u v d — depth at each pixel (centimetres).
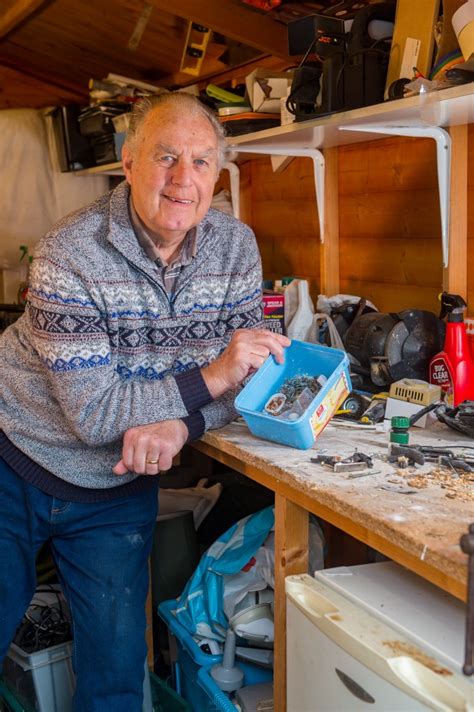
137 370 166
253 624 177
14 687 213
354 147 247
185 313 167
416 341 194
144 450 154
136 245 157
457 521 114
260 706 169
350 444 157
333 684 121
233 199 305
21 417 168
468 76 157
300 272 287
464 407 164
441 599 123
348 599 125
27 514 170
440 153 197
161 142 152
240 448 155
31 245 384
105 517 174
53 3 321
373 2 209
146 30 320
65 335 152
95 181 391
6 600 173
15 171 375
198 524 251
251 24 267
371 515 117
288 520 148
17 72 402
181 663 199
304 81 206
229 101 251
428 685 102
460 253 201
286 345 166
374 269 245
